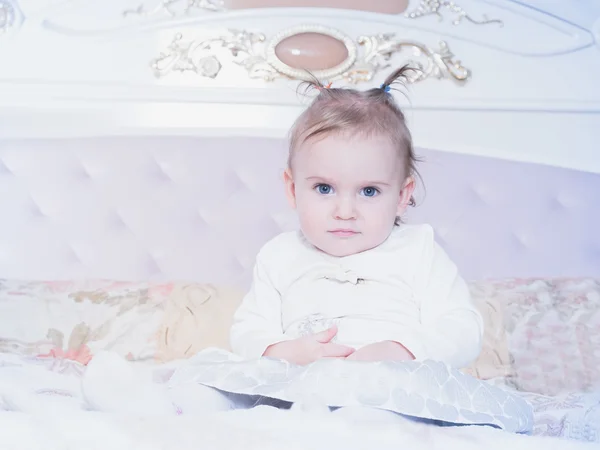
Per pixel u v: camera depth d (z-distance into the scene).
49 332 2.58
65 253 3.11
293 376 1.39
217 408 1.42
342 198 1.65
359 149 1.63
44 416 1.04
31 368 1.83
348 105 1.70
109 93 3.17
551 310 2.64
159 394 1.30
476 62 3.19
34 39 3.21
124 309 2.64
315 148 1.65
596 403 1.94
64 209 3.13
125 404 1.25
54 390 1.63
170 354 2.52
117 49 3.21
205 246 3.09
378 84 3.18
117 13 3.22
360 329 1.62
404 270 1.71
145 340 2.56
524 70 3.18
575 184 3.09
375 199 1.67
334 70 3.18
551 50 3.18
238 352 1.66
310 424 1.08
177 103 3.17
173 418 1.08
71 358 2.50
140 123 3.17
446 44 3.19
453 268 1.74
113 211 3.12
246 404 1.49
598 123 3.14
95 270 3.09
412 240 1.75
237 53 3.20
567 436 1.73
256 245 3.08
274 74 3.19
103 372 1.28
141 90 3.17
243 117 3.16
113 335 2.57
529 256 3.05
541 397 2.07
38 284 2.80
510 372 2.49
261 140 3.13
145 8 3.24
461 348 1.59
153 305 2.66
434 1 3.21
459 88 3.17
